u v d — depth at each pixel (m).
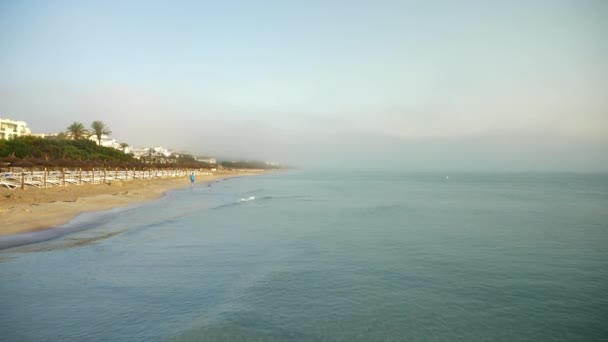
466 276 13.95
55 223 21.88
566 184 110.81
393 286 12.73
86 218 24.52
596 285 13.03
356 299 11.48
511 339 9.17
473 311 10.73
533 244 19.70
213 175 142.50
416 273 14.23
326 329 9.44
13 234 18.53
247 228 23.89
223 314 10.09
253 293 11.74
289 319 9.93
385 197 53.25
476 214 33.12
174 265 14.77
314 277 13.54
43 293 11.34
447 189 77.69
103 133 105.38
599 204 43.75
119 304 10.70
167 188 61.59
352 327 9.58
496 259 16.50
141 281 12.70
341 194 58.69
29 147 69.00
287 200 46.44
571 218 30.77
